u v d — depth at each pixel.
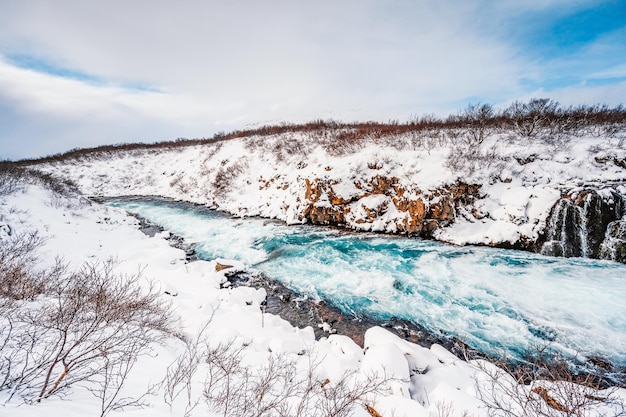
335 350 5.86
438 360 5.56
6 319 3.85
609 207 9.68
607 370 5.42
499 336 6.52
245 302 7.95
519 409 3.66
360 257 10.89
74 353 3.29
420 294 8.31
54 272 6.34
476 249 10.98
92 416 2.44
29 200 12.52
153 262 10.30
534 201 10.99
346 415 3.23
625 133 13.52
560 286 8.11
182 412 2.85
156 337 4.68
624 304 7.14
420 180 13.07
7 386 2.60
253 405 3.15
